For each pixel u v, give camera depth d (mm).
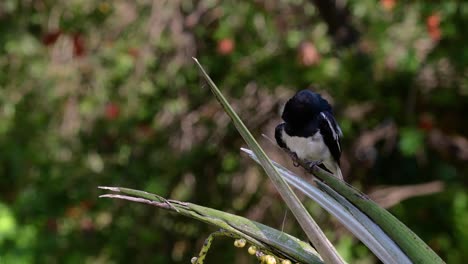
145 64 11914
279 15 11789
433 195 12344
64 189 12555
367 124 12352
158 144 12742
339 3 12039
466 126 12359
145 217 12914
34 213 12609
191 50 12258
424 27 10750
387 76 11516
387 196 11805
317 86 11898
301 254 4180
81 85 12188
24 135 12750
